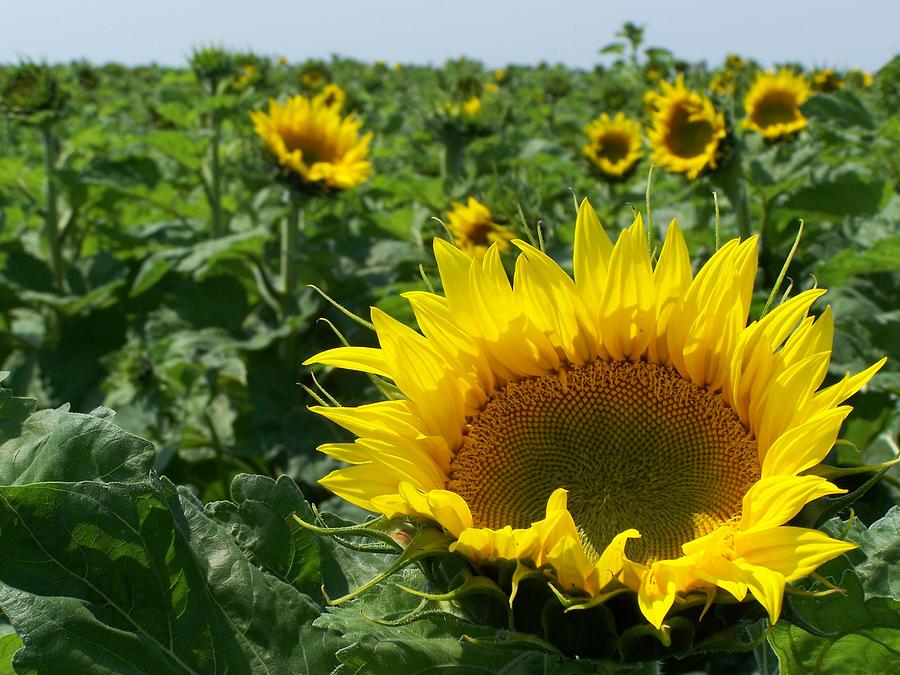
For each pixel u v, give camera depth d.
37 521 0.61
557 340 0.75
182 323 1.99
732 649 0.57
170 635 0.63
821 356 0.62
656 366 0.74
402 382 0.69
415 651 0.63
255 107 2.30
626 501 0.71
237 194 2.55
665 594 0.56
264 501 0.76
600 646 0.57
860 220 1.72
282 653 0.66
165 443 1.85
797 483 0.55
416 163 3.04
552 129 4.54
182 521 0.68
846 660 0.66
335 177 2.00
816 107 2.12
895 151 2.06
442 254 0.73
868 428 1.49
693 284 0.72
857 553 0.72
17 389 2.12
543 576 0.58
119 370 1.99
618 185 2.71
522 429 0.74
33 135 4.37
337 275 2.06
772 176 1.88
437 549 0.59
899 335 1.47
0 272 2.23
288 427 1.83
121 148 2.96
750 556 0.57
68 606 0.61
